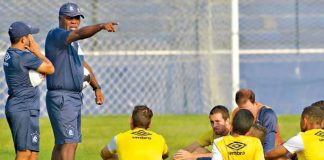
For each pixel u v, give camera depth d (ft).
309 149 74.90
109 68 178.60
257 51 187.52
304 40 199.93
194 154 88.43
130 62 179.63
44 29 170.71
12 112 85.97
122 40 179.73
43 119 153.79
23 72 85.35
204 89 172.76
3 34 170.09
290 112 191.31
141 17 181.98
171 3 179.63
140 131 78.13
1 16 171.63
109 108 177.37
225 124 83.51
